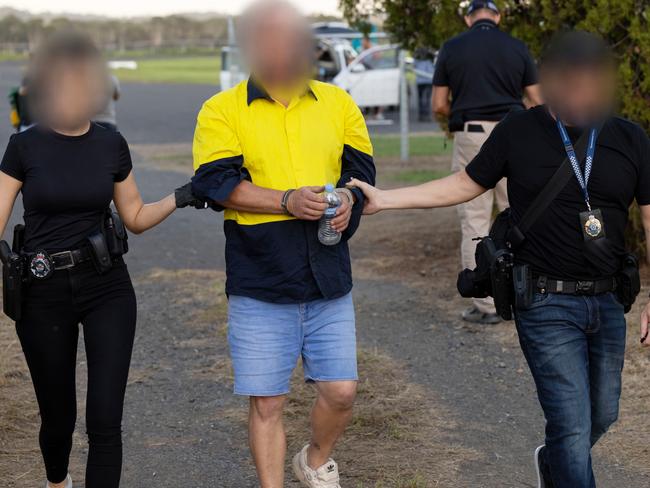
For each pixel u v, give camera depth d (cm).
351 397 367
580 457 332
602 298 338
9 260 357
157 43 7469
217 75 4631
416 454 462
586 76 325
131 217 383
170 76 4547
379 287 788
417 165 1609
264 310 359
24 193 358
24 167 357
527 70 654
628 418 499
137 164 1691
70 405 377
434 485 427
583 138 331
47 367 365
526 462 454
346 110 370
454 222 1030
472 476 438
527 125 340
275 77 349
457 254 880
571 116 328
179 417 523
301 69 351
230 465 459
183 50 7256
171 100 3222
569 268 332
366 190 361
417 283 793
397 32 915
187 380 581
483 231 651
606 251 331
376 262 873
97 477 349
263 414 367
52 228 358
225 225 369
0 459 461
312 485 387
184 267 886
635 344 599
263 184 355
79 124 358
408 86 2531
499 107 648
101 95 360
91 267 361
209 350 638
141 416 525
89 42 359
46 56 354
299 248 355
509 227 351
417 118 2519
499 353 613
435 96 679
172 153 1867
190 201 373
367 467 446
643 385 539
